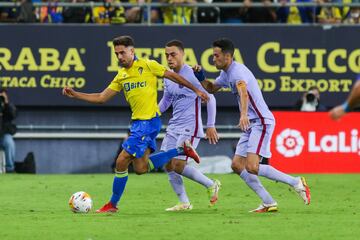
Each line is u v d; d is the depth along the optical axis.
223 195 47.19
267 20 67.69
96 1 67.81
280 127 62.09
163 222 34.50
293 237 30.52
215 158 65.56
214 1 69.62
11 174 63.31
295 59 66.62
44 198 45.72
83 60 66.25
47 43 66.19
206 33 66.31
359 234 31.38
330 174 61.47
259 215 37.19
